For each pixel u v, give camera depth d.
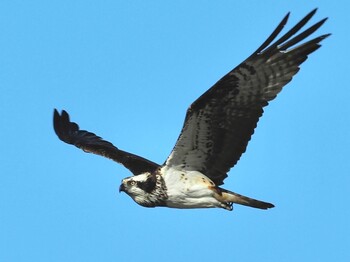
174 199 15.12
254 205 14.93
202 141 14.70
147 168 16.75
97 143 18.16
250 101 14.45
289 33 13.98
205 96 14.24
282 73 14.23
